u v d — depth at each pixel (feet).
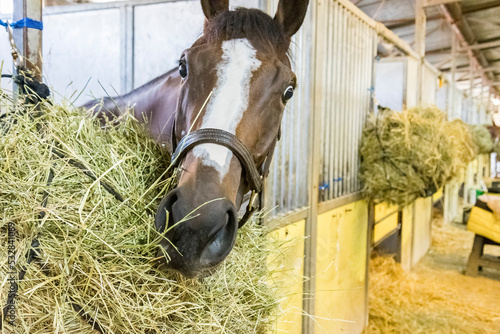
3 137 2.76
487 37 30.09
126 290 2.73
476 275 13.67
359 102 8.95
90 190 2.82
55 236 2.67
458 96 26.03
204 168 2.69
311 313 6.60
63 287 2.55
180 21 6.74
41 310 2.67
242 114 2.93
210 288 3.21
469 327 9.83
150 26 6.97
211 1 3.70
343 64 7.87
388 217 11.44
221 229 2.73
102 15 7.30
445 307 10.87
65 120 3.12
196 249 2.51
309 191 6.38
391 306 10.67
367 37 9.12
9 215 2.62
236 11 3.34
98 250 2.64
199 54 3.13
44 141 2.85
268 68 3.10
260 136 3.10
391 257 12.85
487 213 13.41
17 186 2.63
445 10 21.17
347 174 8.52
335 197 7.73
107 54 7.36
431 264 14.96
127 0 7.04
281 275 5.40
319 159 6.71
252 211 3.51
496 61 38.96
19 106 2.97
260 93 3.05
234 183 2.77
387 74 12.80
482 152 18.57
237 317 3.31
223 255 2.65
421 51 14.64
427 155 8.71
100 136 3.33
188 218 2.49
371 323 9.86
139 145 3.55
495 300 11.65
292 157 5.92
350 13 8.06
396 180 8.70
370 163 8.96
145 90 5.10
